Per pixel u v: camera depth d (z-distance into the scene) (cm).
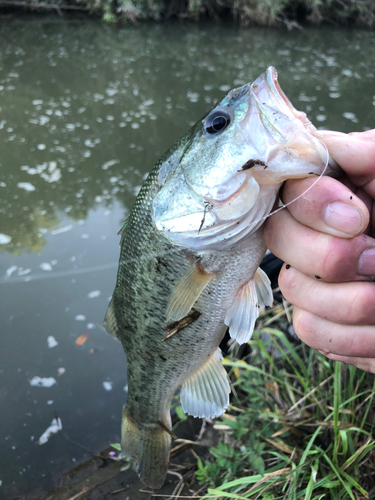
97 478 31
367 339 17
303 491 24
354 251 15
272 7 191
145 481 28
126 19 195
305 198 16
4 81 122
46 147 86
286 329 38
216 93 118
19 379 39
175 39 176
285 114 16
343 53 164
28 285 51
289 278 17
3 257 56
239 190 17
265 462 29
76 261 55
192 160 19
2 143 87
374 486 25
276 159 16
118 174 78
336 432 26
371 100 115
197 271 20
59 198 70
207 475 29
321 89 123
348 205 15
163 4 197
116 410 37
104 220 65
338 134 17
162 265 21
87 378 40
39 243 59
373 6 199
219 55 156
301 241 16
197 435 34
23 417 36
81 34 177
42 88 118
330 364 32
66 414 36
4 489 31
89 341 44
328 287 16
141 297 23
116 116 102
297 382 33
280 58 153
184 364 24
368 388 30
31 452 33
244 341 21
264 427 29
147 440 28
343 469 25
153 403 27
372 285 16
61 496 30
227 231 18
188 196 19
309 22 206
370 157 17
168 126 97
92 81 126
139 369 25
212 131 18
